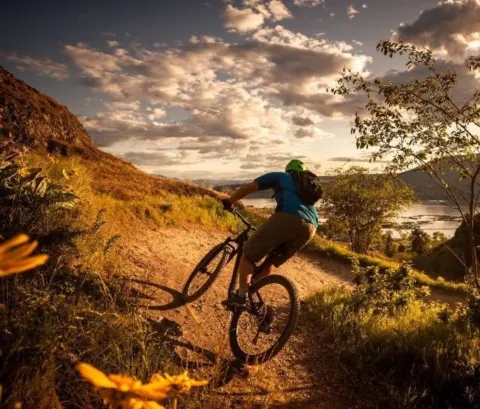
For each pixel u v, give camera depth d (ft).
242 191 13.33
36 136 43.27
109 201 27.32
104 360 8.54
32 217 13.37
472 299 17.75
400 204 67.51
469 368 12.44
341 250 39.06
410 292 19.94
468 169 23.22
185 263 21.18
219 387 10.25
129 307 12.14
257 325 13.04
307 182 12.64
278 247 12.99
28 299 8.45
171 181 46.01
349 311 16.75
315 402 10.80
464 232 69.41
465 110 22.49
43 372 7.06
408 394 10.93
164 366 9.67
